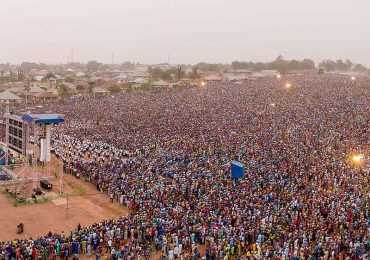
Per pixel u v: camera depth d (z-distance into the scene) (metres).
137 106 109.56
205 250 32.47
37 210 42.78
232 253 32.59
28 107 108.62
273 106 103.69
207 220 36.69
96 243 33.62
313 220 36.41
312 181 47.06
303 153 58.25
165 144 65.38
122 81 199.50
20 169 55.34
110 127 80.44
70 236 33.53
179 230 34.72
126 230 35.16
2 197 46.12
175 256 33.03
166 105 110.94
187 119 88.12
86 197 47.03
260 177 47.25
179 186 44.84
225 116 91.19
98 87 164.12
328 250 32.03
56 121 48.78
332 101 109.25
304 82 175.75
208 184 45.25
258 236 33.38
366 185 45.44
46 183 48.97
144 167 52.78
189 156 57.31
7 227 38.19
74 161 57.38
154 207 39.72
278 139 67.31
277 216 36.69
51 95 138.62
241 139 67.38
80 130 77.94
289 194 41.97
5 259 29.72
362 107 96.94
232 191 42.78
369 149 60.78
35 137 49.62
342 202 40.00
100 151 62.84
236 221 35.97
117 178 49.12
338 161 54.12
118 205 44.66
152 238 35.00
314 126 76.88
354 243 32.72
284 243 32.19
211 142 65.62
